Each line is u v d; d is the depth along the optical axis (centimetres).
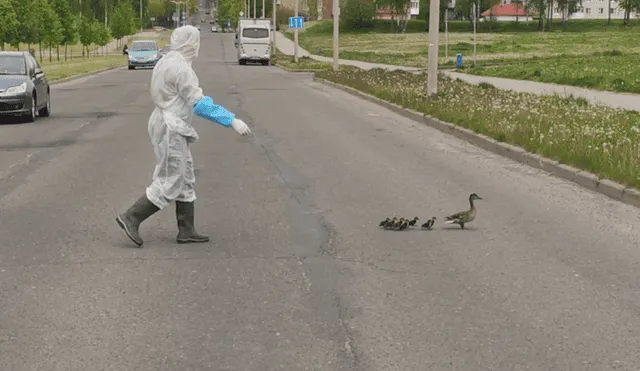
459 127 1853
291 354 546
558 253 818
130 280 717
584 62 5491
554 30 15388
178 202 847
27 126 2056
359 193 1142
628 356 545
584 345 565
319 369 521
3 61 2253
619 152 1277
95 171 1326
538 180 1265
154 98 830
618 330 596
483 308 644
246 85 3803
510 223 955
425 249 830
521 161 1457
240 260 785
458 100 2342
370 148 1623
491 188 1191
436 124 2006
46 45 7294
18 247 834
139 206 834
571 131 1583
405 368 523
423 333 587
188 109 832
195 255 804
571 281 720
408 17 17350
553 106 2177
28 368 523
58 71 5084
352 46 11369
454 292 686
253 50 6825
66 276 729
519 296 676
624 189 1097
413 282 714
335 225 941
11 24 6350
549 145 1418
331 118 2234
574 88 3391
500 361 535
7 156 1507
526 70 4625
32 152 1562
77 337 578
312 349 555
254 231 909
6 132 1919
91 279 720
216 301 659
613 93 3125
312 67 5731
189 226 852
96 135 1842
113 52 10981
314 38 14000
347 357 541
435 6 2536
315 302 657
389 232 908
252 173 1312
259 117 2245
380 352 550
